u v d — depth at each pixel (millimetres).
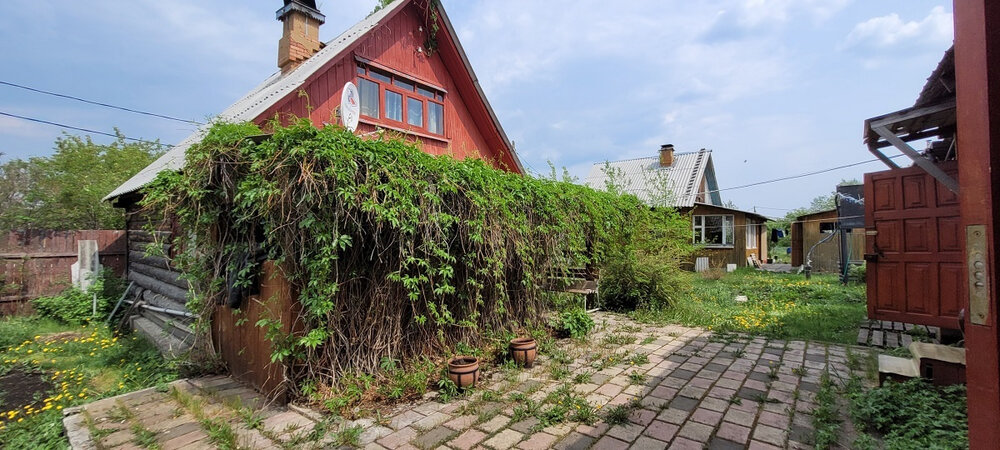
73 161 13742
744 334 6352
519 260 5711
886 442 2838
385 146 3928
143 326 7078
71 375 4910
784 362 4898
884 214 5715
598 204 7312
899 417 3133
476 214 4785
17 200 14867
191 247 4742
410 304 4598
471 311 5129
